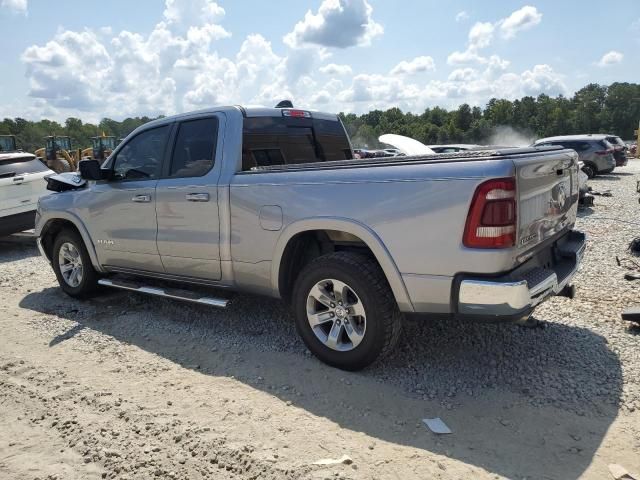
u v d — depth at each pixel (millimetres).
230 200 4191
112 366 4035
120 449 2928
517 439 2928
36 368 4035
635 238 7410
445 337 4301
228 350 4254
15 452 2955
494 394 3418
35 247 9625
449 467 2693
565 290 4051
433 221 3236
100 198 5270
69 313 5398
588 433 2961
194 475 2695
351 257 3656
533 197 3354
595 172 19000
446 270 3230
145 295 5852
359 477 2627
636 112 113875
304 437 2992
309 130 5086
